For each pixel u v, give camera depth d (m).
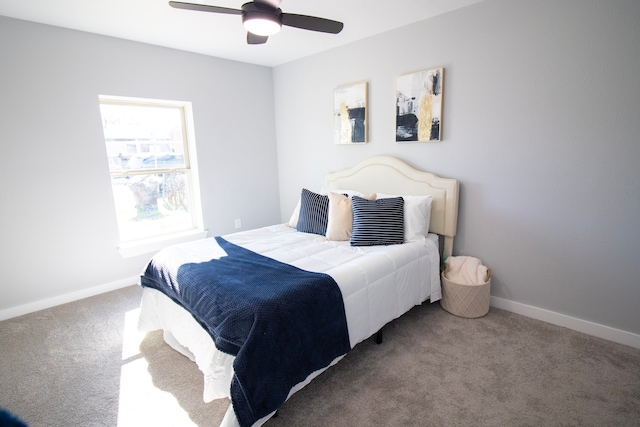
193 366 2.01
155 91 3.16
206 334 1.70
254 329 1.42
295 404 1.68
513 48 2.27
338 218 2.67
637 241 2.00
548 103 2.19
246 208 4.07
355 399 1.71
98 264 3.04
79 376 1.92
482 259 2.68
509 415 1.58
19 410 1.67
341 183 3.44
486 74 2.42
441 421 1.56
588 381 1.79
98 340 2.29
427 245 2.52
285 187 4.29
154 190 3.44
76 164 2.82
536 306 2.46
